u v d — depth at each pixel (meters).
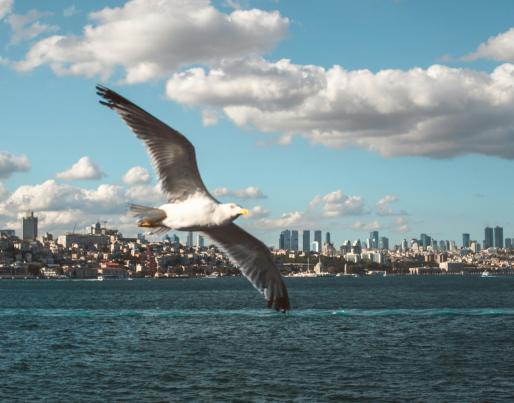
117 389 30.41
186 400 28.14
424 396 28.81
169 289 191.50
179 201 8.62
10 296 143.62
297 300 113.69
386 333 54.31
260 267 8.86
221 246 8.84
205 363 37.94
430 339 49.56
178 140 8.27
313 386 30.94
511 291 153.38
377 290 168.50
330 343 47.41
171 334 54.34
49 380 32.50
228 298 125.06
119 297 133.88
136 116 8.10
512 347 44.28
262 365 37.09
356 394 29.14
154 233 8.52
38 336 52.94
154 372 34.78
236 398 28.44
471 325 61.44
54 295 148.50
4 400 28.02
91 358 40.00
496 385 31.03
